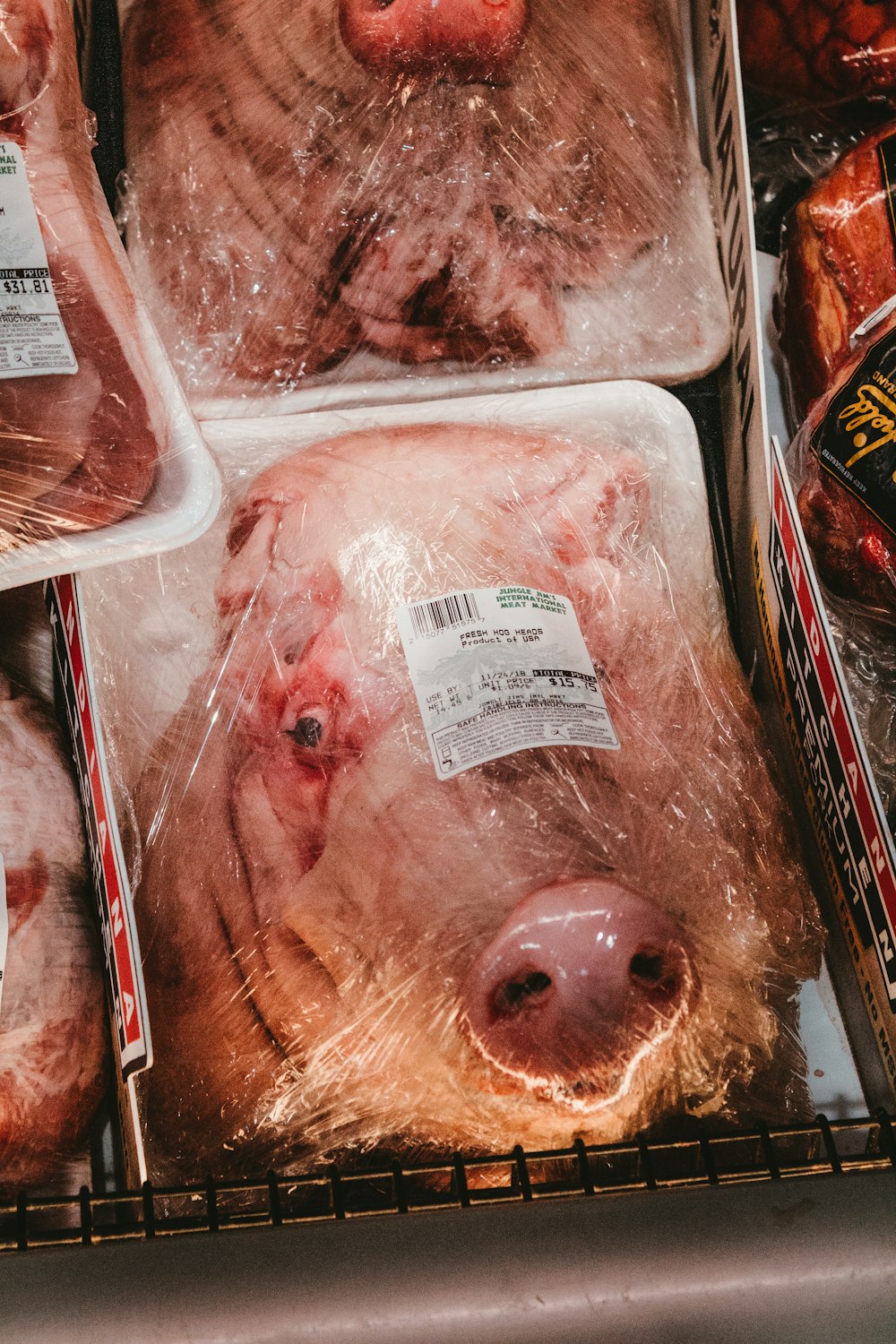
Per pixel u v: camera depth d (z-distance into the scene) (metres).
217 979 0.77
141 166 1.10
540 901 0.74
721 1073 0.76
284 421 1.00
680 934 0.76
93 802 0.78
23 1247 0.58
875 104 1.24
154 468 0.82
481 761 0.78
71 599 0.82
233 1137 0.75
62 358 0.80
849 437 0.97
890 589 0.96
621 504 0.94
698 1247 0.56
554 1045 0.72
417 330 1.07
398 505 0.88
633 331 1.09
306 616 0.85
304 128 1.07
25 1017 0.75
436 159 1.06
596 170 1.09
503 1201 0.62
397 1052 0.73
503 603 0.83
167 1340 0.52
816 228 1.10
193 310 1.06
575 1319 0.54
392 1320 0.53
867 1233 0.57
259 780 0.81
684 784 0.81
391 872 0.76
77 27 1.12
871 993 0.83
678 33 1.18
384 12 1.05
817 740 0.87
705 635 0.93
